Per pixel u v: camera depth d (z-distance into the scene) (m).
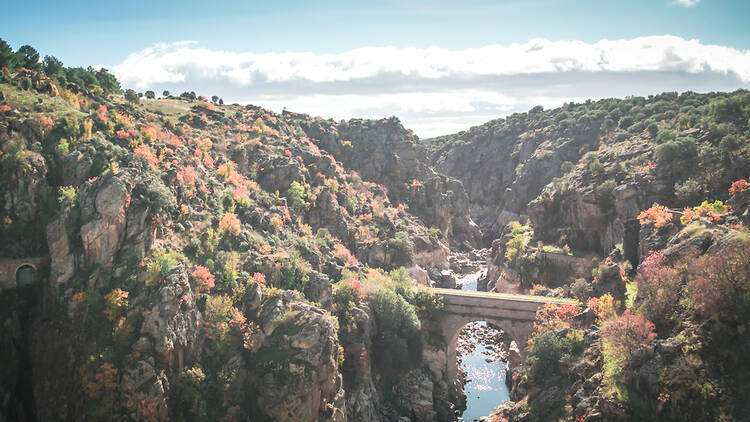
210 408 94.12
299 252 141.38
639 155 190.62
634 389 93.38
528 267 184.62
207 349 99.94
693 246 111.12
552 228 197.62
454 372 143.62
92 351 90.19
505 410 119.88
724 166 154.62
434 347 140.88
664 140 187.38
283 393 96.06
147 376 87.75
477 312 140.75
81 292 94.25
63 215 98.06
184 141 160.62
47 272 98.31
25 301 96.88
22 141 108.62
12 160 103.12
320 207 175.62
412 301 145.12
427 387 132.62
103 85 186.38
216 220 126.25
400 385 132.38
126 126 130.62
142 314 92.50
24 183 103.06
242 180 158.88
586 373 105.81
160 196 107.62
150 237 104.19
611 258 161.00
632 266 155.50
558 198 199.00
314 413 98.69
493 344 178.38
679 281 103.31
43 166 107.31
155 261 100.69
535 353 118.56
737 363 84.81
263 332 103.50
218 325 101.75
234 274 111.31
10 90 123.81
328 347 102.44
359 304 133.38
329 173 198.38
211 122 196.00
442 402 133.00
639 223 161.00
